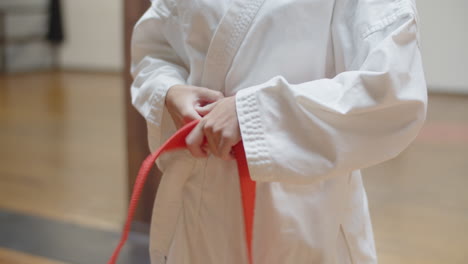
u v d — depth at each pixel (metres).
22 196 3.74
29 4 10.61
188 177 1.13
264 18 1.07
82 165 4.48
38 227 3.21
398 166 4.46
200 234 1.13
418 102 0.94
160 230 1.17
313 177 0.94
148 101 1.15
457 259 2.84
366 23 1.02
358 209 1.14
